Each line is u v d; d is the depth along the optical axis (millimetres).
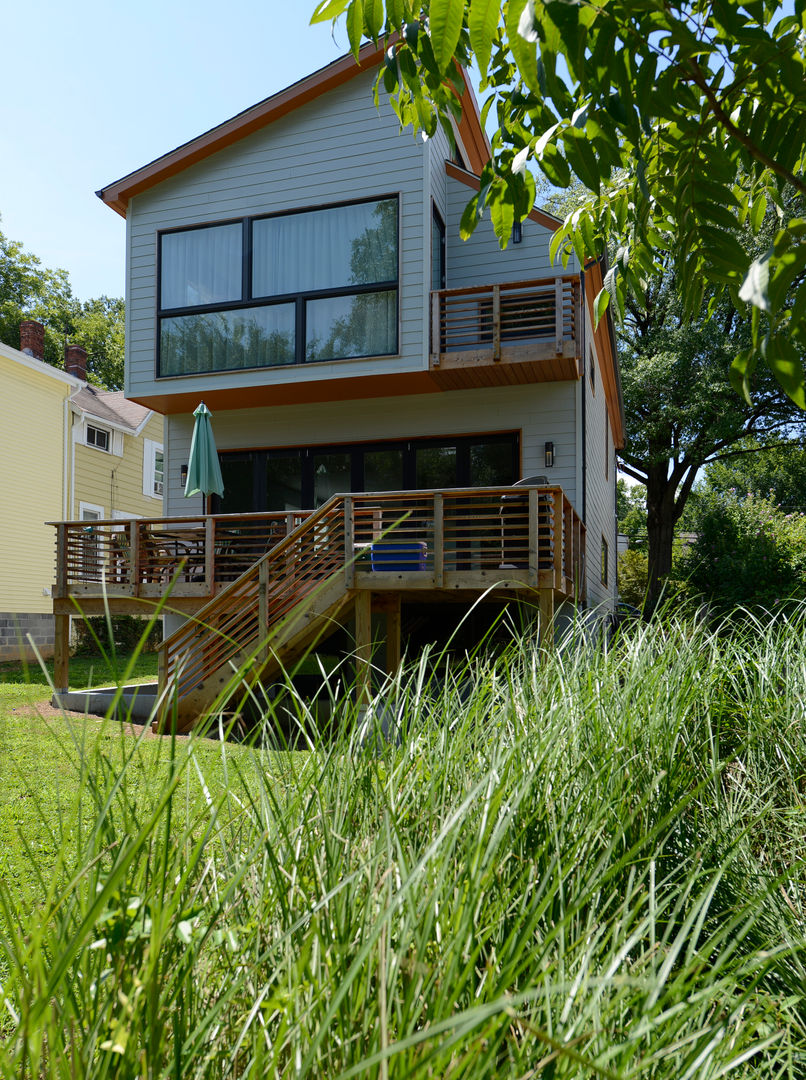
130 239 10516
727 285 1956
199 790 1615
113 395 22844
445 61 1670
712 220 1873
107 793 946
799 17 1587
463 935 978
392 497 7195
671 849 1884
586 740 2070
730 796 2322
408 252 9305
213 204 10195
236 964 1062
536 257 10117
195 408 10852
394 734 1789
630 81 1609
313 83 9617
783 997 1363
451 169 10438
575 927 1275
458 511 9867
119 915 911
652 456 20625
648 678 2570
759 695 2795
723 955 1046
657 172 2346
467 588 7031
